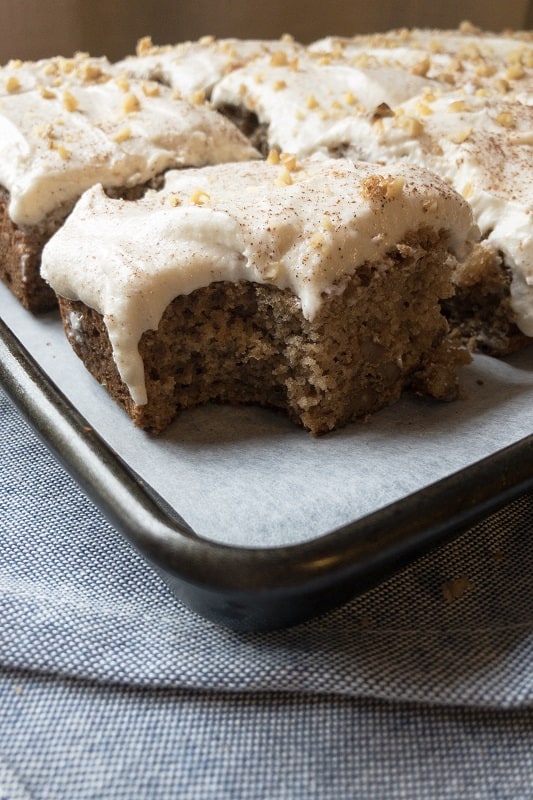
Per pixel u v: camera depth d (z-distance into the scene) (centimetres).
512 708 21
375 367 27
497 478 23
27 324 31
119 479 23
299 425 27
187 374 27
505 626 23
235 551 22
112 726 21
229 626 23
